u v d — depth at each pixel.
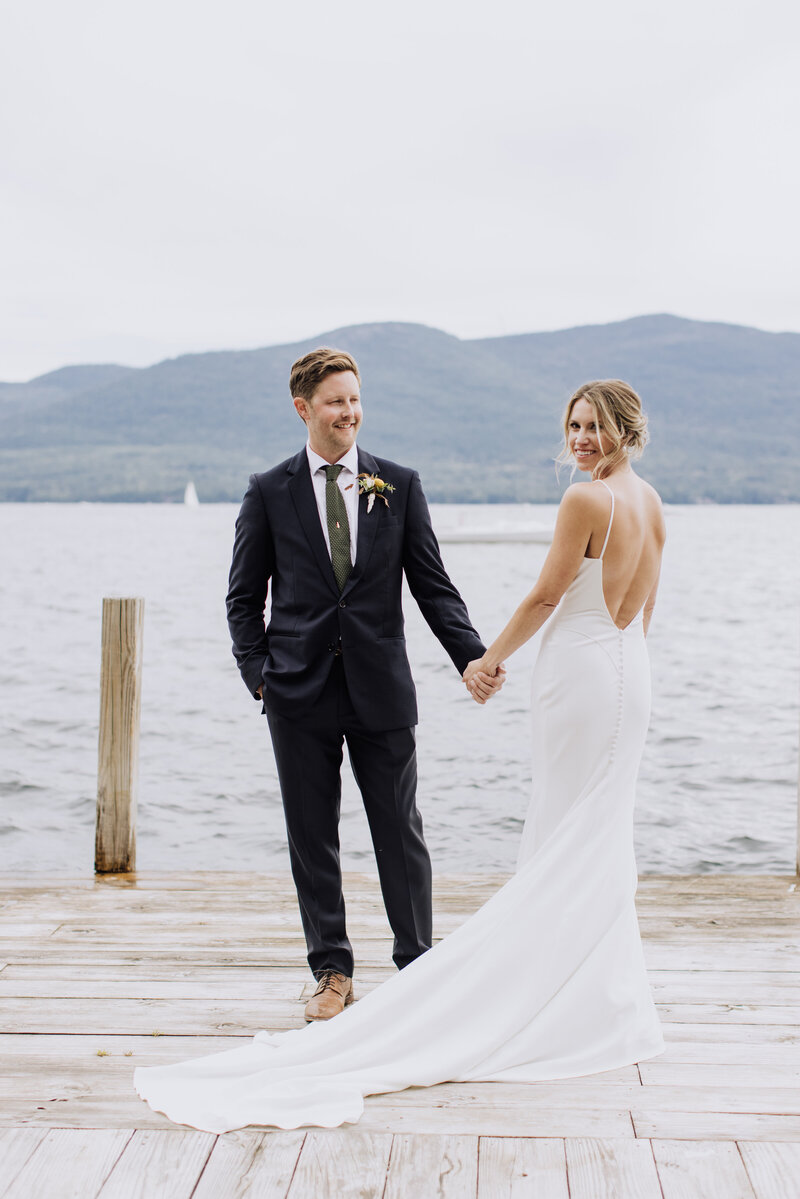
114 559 39.69
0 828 6.27
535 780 2.52
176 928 3.16
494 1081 2.19
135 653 3.71
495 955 2.31
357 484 2.60
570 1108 2.08
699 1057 2.29
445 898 3.44
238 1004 2.62
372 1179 1.84
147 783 7.31
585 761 2.41
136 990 2.70
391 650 2.61
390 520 2.62
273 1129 2.01
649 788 7.23
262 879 3.68
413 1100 2.12
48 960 2.90
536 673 2.50
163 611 20.89
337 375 2.56
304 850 2.62
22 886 3.59
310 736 2.59
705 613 21.19
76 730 9.30
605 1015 2.28
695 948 2.97
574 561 2.38
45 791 7.13
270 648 2.63
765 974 2.78
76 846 5.96
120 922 3.21
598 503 2.35
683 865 5.57
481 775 7.57
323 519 2.61
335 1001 2.52
